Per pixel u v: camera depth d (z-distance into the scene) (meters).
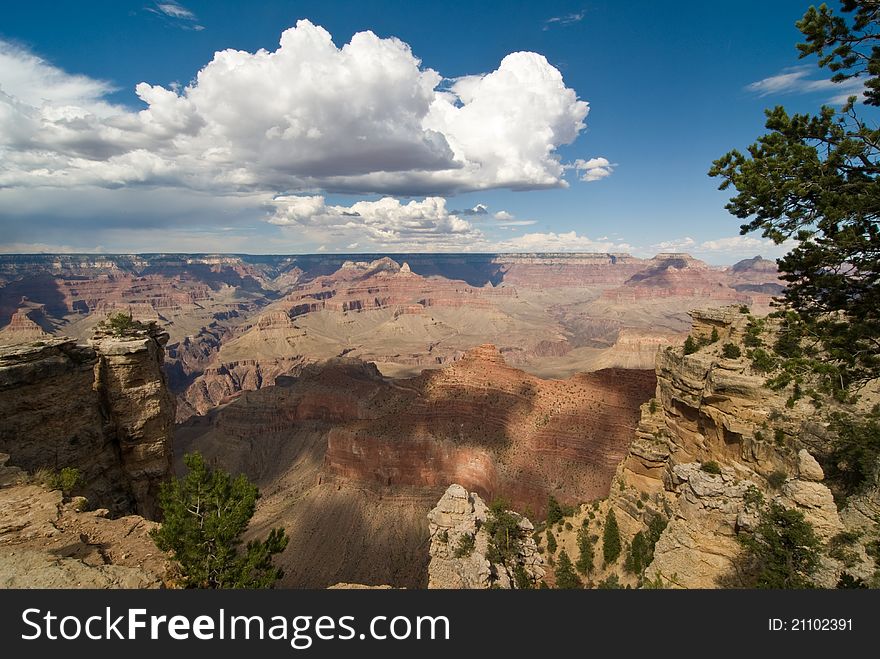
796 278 22.39
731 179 22.77
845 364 22.31
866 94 20.47
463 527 38.91
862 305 20.75
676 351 52.56
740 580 29.11
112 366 47.06
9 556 20.27
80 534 24.22
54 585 18.30
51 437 40.72
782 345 24.92
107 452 46.34
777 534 26.91
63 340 43.16
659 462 53.81
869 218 19.27
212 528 21.89
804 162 20.22
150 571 21.92
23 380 38.66
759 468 38.22
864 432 30.77
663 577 32.00
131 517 26.70
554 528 61.22
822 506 27.09
